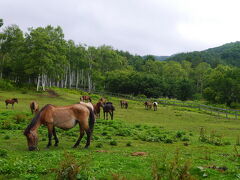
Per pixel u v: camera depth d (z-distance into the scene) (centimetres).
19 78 7300
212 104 6981
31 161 778
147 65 12862
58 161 788
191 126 2548
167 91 8675
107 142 1333
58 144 1187
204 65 12144
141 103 5256
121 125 2102
